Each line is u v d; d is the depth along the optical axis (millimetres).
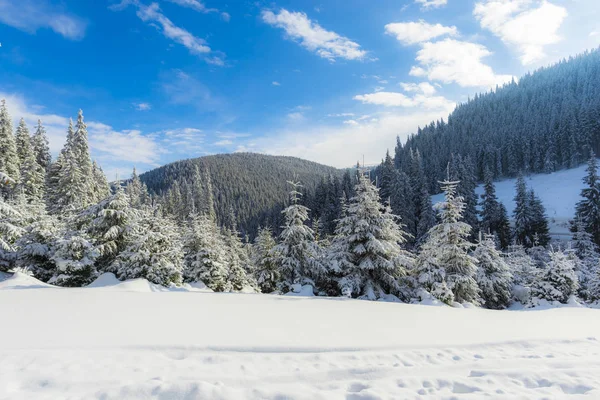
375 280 16453
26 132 42625
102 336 5828
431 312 10328
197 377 4383
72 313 7520
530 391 4582
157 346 5344
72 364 4535
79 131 39719
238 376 4473
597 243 41594
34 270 15703
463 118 141625
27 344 5230
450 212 17328
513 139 97000
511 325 8844
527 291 23078
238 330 6660
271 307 9562
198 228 21625
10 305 8102
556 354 6199
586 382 4852
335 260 16109
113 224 16797
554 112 104000
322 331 6969
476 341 6754
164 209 68562
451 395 4328
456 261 16969
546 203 68500
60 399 3689
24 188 34625
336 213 59156
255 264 22781
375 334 6965
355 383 4547
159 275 15211
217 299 10570
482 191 85000
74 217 16656
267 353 5430
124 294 10516
